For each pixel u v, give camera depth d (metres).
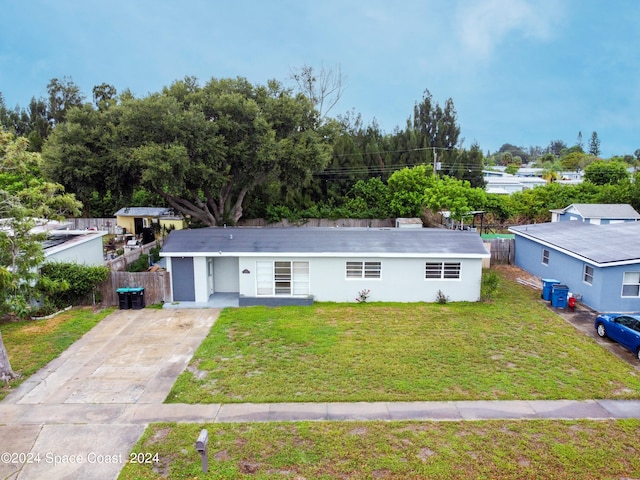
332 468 8.91
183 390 12.14
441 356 14.14
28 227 13.20
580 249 20.50
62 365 13.77
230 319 17.70
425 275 19.98
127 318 18.05
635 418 10.75
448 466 8.95
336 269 20.00
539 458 9.20
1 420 10.77
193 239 21.00
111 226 42.00
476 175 53.25
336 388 12.16
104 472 8.91
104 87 58.81
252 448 9.55
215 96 29.23
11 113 62.34
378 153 48.34
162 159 25.81
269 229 22.72
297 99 33.09
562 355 14.27
